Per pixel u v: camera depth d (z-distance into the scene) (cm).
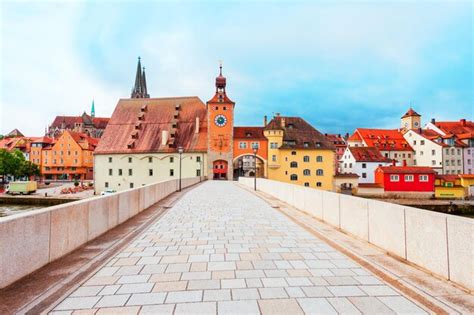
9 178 8981
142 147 6159
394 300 451
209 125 6012
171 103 6819
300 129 6519
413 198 5566
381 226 718
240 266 604
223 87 6097
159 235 877
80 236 736
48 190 6275
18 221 512
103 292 479
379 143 8481
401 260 626
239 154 6081
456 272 494
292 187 1573
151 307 429
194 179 4053
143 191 1393
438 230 534
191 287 498
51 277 529
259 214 1280
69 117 12400
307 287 499
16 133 12719
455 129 8712
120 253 694
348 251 697
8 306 423
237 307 429
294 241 809
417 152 8269
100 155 6200
